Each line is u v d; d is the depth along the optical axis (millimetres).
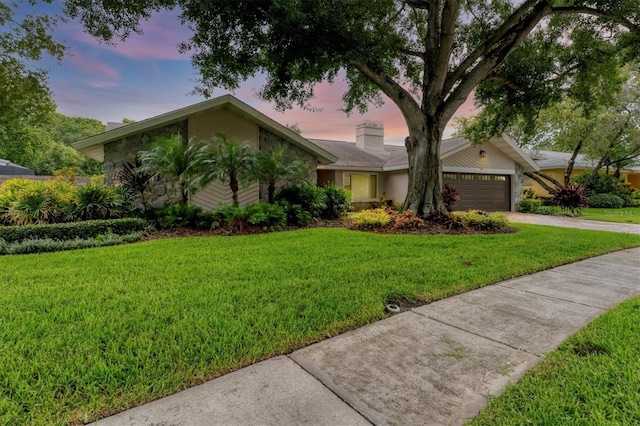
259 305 3338
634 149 20531
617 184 21203
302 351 2549
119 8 6531
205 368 2246
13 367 2148
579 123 17062
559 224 11852
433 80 9445
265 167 9570
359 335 2838
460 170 15883
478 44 9758
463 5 9398
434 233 8484
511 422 1763
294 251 5965
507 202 17656
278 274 4461
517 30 8711
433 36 9367
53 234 6684
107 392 1966
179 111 9680
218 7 6469
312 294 3697
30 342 2477
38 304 3275
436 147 9773
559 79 10508
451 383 2129
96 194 8195
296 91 8797
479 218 9172
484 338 2781
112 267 4758
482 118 13164
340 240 7152
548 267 5254
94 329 2729
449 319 3195
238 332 2744
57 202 7953
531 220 13305
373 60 8289
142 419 1768
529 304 3615
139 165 9625
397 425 1753
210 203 10648
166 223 8578
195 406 1883
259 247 6305
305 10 6531
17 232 6371
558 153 26250
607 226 11359
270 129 11367
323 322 3000
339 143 19750
